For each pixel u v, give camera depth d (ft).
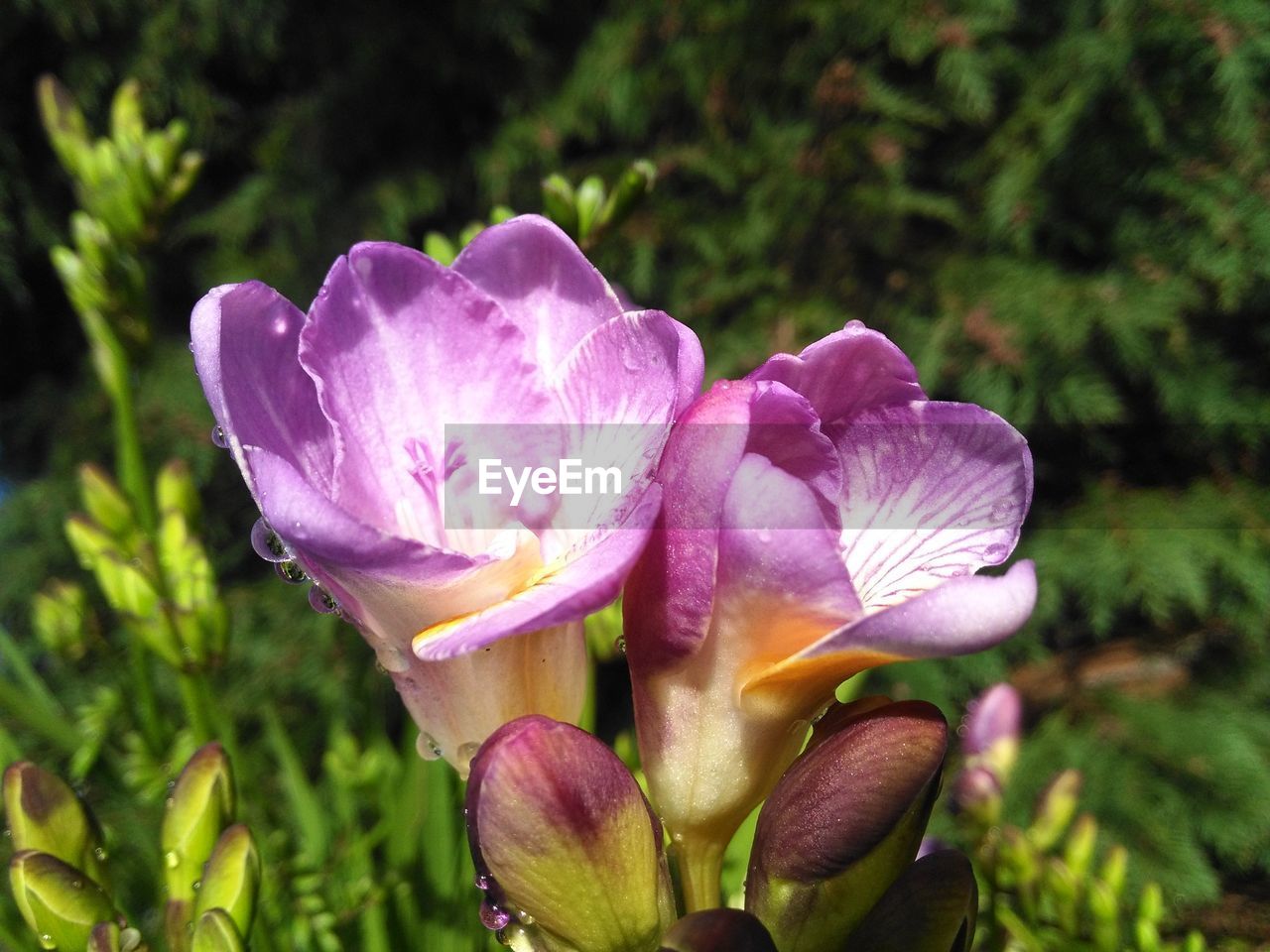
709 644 0.35
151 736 0.67
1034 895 0.58
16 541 1.62
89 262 0.65
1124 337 1.35
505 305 0.40
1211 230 1.36
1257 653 1.43
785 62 1.48
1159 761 1.33
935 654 0.31
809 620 0.33
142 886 0.69
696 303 1.49
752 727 0.36
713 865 0.38
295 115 1.59
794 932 0.35
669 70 1.52
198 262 1.69
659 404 0.34
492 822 0.33
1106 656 1.50
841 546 0.37
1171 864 1.25
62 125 0.68
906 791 0.34
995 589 0.31
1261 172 1.34
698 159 1.49
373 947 0.61
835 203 1.48
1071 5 1.39
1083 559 1.38
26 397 1.77
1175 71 1.34
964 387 1.43
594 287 0.39
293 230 1.63
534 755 0.33
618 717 1.49
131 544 0.61
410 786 0.66
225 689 1.40
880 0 1.40
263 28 1.53
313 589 0.41
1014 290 1.40
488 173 1.53
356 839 0.69
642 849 0.35
